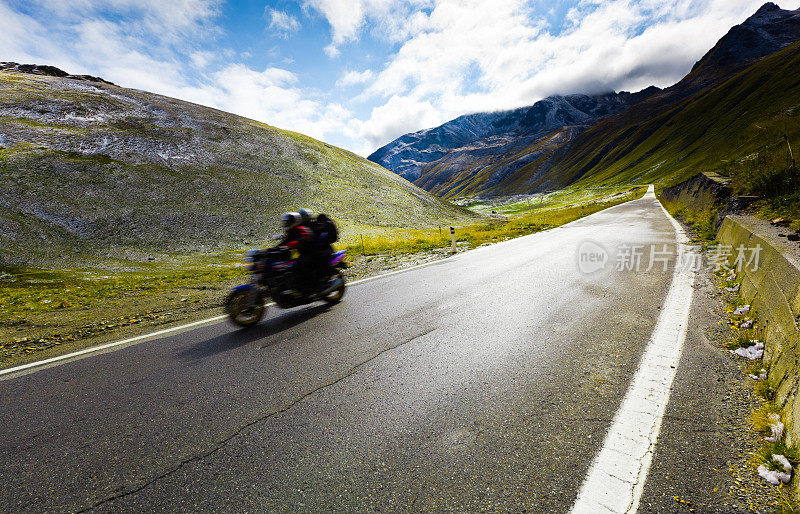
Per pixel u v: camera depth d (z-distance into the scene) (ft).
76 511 6.96
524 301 19.74
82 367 14.19
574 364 11.98
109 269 78.38
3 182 115.96
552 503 6.54
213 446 8.73
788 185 32.68
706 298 18.31
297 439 8.82
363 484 7.23
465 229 106.22
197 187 155.33
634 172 483.92
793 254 13.75
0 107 175.94
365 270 36.04
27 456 8.75
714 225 41.50
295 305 21.15
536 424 8.87
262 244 121.29
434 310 19.15
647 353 12.48
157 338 17.26
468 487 7.01
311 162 234.38
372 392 10.91
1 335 19.30
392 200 229.45
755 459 7.28
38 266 80.79
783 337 10.27
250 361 13.80
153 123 207.31
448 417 9.38
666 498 6.51
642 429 8.46
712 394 9.77
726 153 263.08
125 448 8.86
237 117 282.36
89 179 135.13
